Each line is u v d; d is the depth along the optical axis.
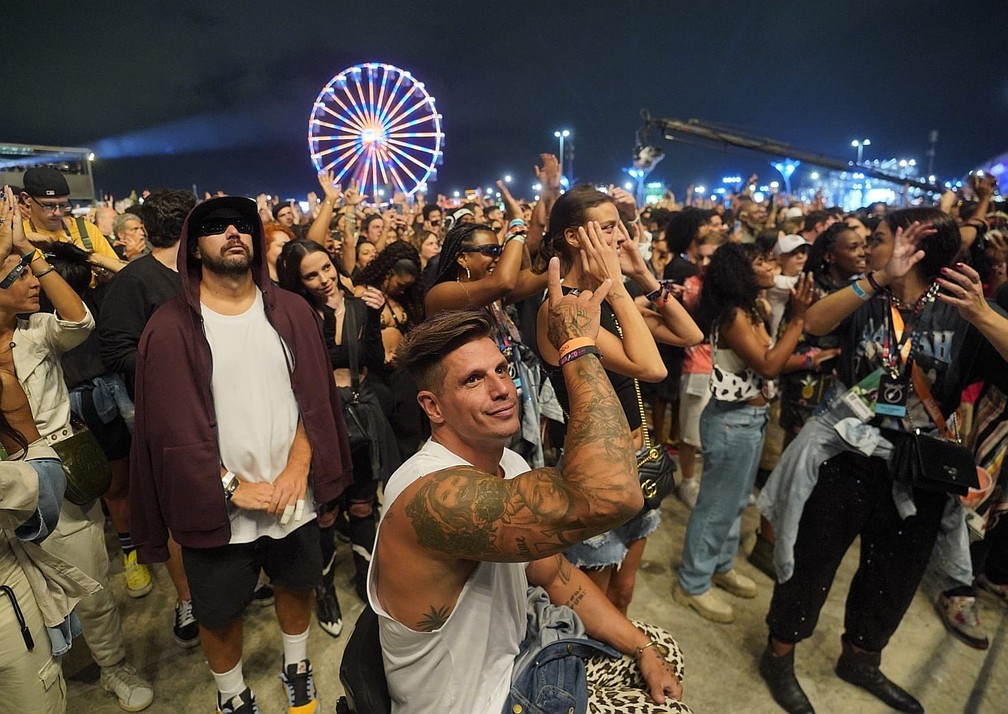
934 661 2.29
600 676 1.36
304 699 2.14
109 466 2.05
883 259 1.94
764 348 2.52
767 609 2.79
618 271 1.62
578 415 1.00
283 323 1.97
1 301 1.68
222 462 1.90
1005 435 2.19
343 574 3.08
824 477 2.11
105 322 2.24
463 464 1.09
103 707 2.25
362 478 2.67
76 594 1.62
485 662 1.17
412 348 1.08
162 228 2.33
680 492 3.77
